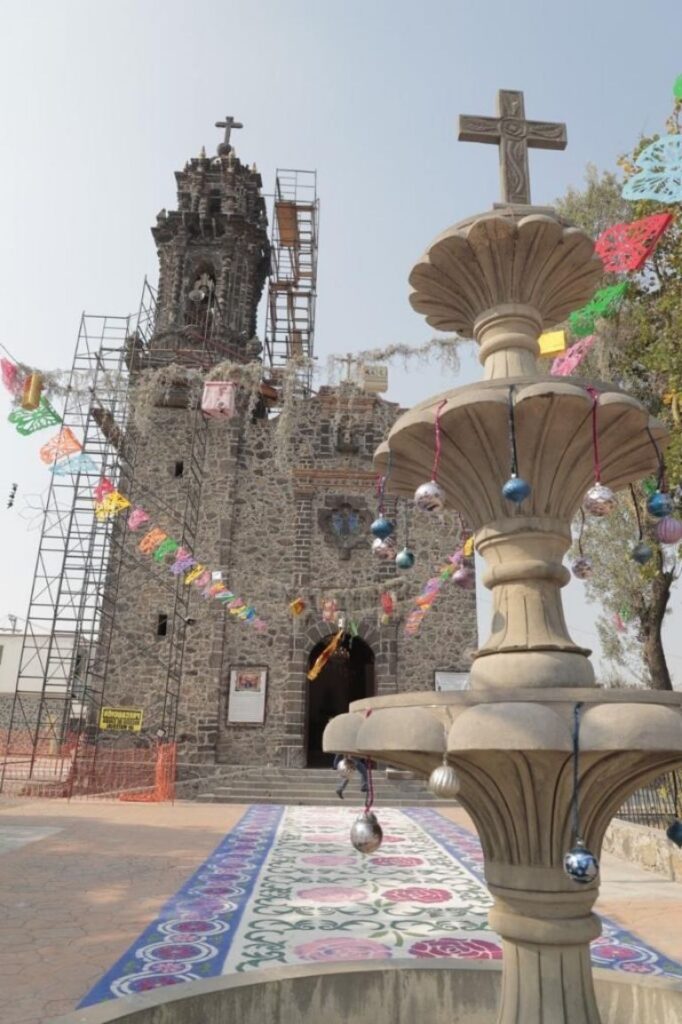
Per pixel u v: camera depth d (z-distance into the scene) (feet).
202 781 60.23
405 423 12.26
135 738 65.26
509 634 11.69
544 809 10.42
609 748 8.90
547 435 11.69
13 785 61.11
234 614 65.05
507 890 10.68
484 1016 12.40
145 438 74.02
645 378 37.88
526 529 12.00
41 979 15.99
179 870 29.07
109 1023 9.93
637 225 17.28
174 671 66.95
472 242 13.28
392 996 12.49
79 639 72.54
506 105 15.84
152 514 71.97
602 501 10.67
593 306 21.39
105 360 72.74
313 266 96.37
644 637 47.42
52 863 29.89
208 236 86.28
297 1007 11.95
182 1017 10.93
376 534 13.80
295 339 95.91
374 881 27.35
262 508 73.41
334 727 11.26
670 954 18.47
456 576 15.61
